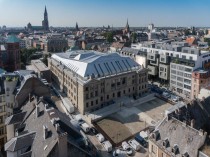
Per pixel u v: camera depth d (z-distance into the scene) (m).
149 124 113.56
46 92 91.62
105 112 124.75
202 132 61.50
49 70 172.88
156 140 71.44
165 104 137.12
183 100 142.50
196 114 81.50
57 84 168.25
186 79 156.38
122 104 132.88
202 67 159.88
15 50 199.75
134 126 112.44
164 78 177.88
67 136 62.34
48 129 61.00
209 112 85.88
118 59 150.50
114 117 120.31
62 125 66.12
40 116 69.75
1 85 90.75
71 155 59.31
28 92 87.75
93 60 141.50
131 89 145.25
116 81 136.25
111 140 101.25
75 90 131.25
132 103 135.75
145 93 151.25
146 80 150.38
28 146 62.09
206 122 81.88
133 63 155.25
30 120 73.00
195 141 61.84
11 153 59.50
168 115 73.44
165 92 153.38
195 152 60.22
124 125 113.19
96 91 127.38
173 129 69.06
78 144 65.88
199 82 144.75
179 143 65.06
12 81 88.62
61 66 158.62
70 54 176.88
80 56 159.38
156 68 183.62
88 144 71.69
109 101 134.88
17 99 85.62
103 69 138.38
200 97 111.81
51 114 67.19
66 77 147.00
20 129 73.12
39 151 57.81
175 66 163.62
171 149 65.44
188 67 154.00
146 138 99.38
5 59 197.25
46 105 72.94
